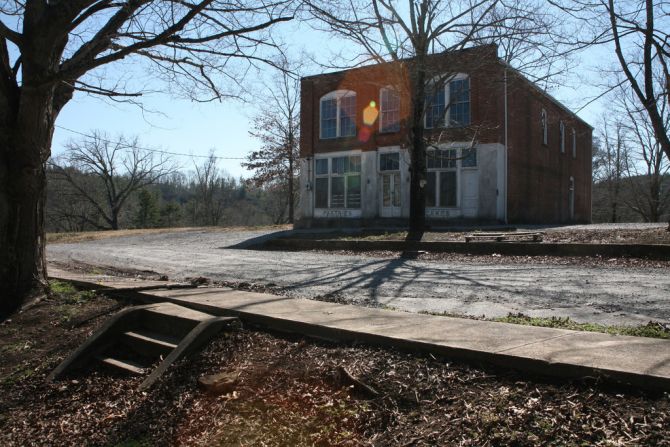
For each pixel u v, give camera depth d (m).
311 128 30.94
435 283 10.29
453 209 25.88
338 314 6.59
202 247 22.88
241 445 4.36
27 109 8.34
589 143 41.38
